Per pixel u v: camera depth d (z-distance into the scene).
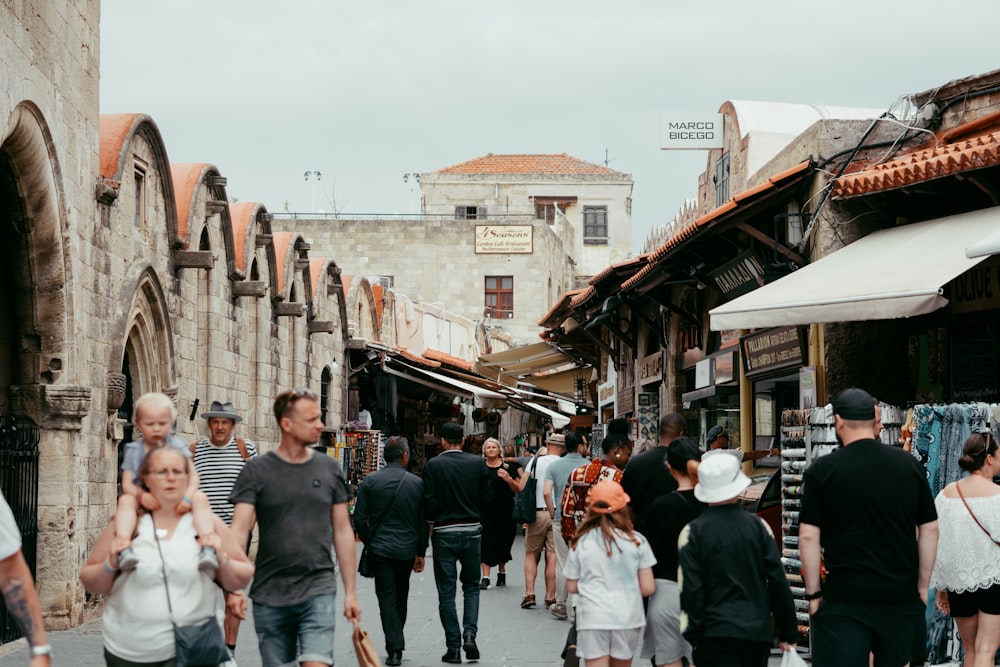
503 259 61.12
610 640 7.68
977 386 12.45
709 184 23.84
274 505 7.23
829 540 6.84
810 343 14.43
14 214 12.55
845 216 13.99
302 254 26.66
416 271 61.16
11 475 12.45
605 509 7.79
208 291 19.81
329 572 7.31
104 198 14.55
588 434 36.09
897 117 14.56
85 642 12.14
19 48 11.48
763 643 6.77
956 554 8.15
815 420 10.70
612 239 72.19
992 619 8.09
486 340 56.06
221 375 20.38
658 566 8.10
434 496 11.26
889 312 10.53
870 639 6.70
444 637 12.73
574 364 38.25
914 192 12.91
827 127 14.35
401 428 39.03
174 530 5.86
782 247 14.59
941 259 10.99
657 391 25.92
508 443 54.03
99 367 14.45
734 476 6.96
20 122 11.71
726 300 17.80
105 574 5.72
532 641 12.38
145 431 7.19
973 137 13.08
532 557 15.30
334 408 30.28
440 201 71.56
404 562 10.95
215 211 19.58
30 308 12.97
